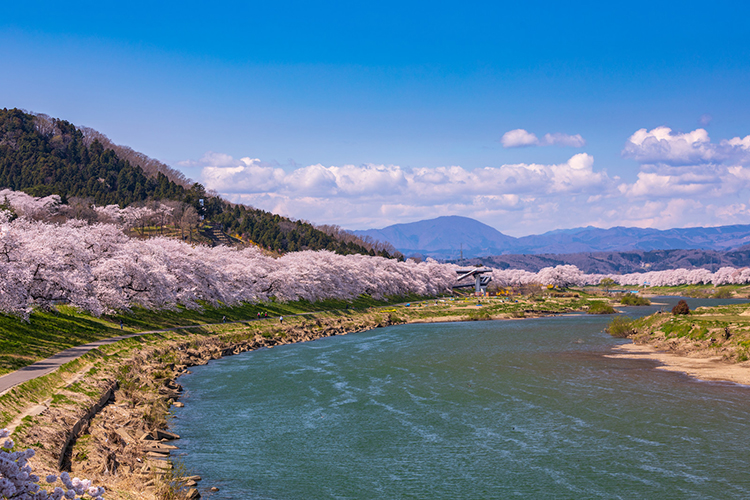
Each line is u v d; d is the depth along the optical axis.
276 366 75.19
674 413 47.56
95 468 29.69
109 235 95.31
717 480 33.41
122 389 50.69
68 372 48.25
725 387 56.91
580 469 35.59
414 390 58.97
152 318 93.00
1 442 18.53
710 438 40.94
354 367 74.00
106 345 66.44
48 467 27.11
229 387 61.06
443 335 115.81
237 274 128.25
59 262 67.06
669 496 31.34
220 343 90.38
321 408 51.62
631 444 40.06
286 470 35.59
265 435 43.12
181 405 52.28
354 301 178.50
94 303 69.62
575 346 92.31
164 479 30.94
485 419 47.31
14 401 35.66
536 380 63.09
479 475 34.84
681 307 105.06
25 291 58.91
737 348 71.69
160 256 101.50
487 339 106.00
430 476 34.75
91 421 38.84
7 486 15.88
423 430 44.41
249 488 32.44
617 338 103.19
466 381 63.34
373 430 44.44
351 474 35.00
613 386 58.78
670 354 79.62
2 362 48.22
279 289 140.50
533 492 32.22
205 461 36.94
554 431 43.59
